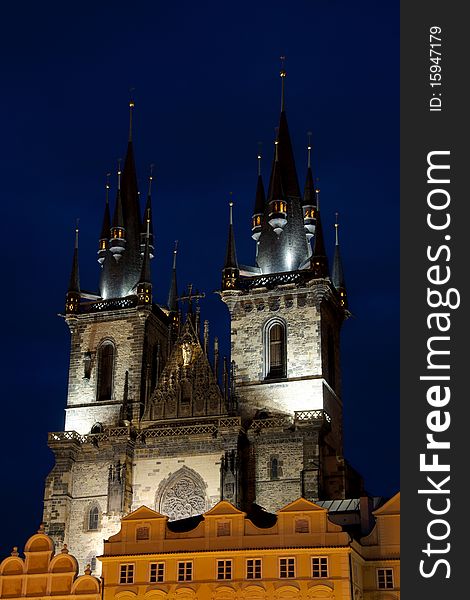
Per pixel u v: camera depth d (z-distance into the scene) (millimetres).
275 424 115188
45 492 118062
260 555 83000
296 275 123500
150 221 136875
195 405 119938
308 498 110438
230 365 121312
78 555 115125
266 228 129625
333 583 80375
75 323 129250
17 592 86562
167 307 139000
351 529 92312
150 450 118125
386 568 84562
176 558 84688
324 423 114250
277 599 81250
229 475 112188
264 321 122312
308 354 119312
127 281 132625
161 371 129500
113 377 125062
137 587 84438
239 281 125250
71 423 124312
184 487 115500
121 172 141625
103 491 117625
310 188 138375
